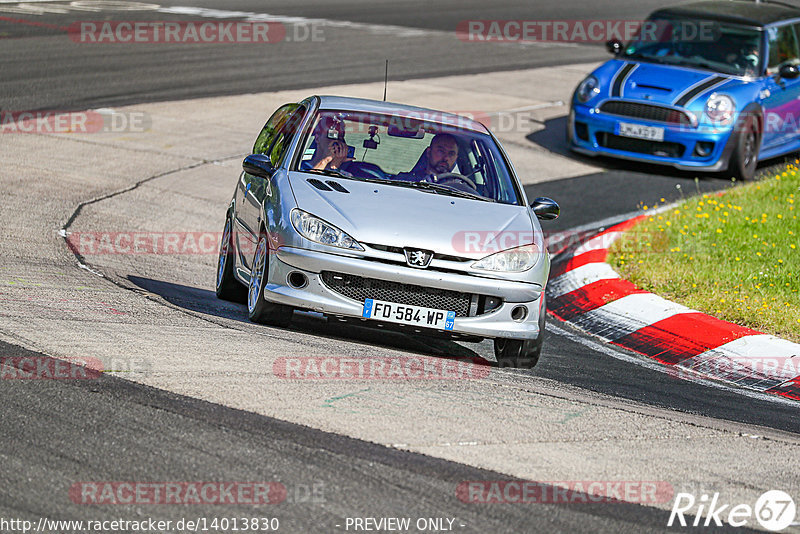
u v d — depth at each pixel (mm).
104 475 16328
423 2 123250
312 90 66500
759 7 61781
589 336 31844
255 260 27297
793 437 22984
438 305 25359
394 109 30953
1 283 27484
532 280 25891
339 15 105312
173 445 17625
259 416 19297
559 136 62688
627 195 50781
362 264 24891
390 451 18312
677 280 35562
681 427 22125
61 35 79625
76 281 29562
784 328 31391
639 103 54500
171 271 34344
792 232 40562
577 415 21953
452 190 28188
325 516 15617
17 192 41219
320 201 26078
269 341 25141
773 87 56500
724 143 53562
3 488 15586
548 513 16562
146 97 61562
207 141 53812
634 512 17031
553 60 88625
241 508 15594
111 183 45000
